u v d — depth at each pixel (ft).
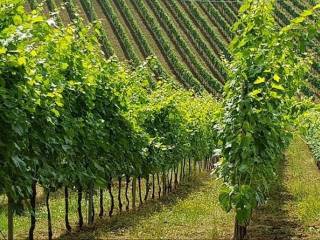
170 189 64.49
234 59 32.04
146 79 48.24
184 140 67.00
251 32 30.12
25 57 22.89
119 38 209.97
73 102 33.83
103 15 228.22
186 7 245.86
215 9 234.58
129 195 60.29
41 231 38.75
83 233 35.65
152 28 220.64
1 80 22.22
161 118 57.00
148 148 50.88
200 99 95.35
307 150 119.44
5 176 23.36
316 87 175.42
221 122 32.73
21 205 26.43
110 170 39.14
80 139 34.37
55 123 29.27
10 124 23.44
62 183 33.06
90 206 39.14
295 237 33.30
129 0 245.86
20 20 23.76
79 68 34.53
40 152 27.78
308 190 55.42
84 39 35.12
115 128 40.63
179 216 40.34
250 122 29.86
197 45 211.61
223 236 33.45
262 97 30.17
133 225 36.83
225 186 31.01
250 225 37.50
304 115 32.68
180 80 185.78
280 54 28.96
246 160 29.91
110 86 39.99
